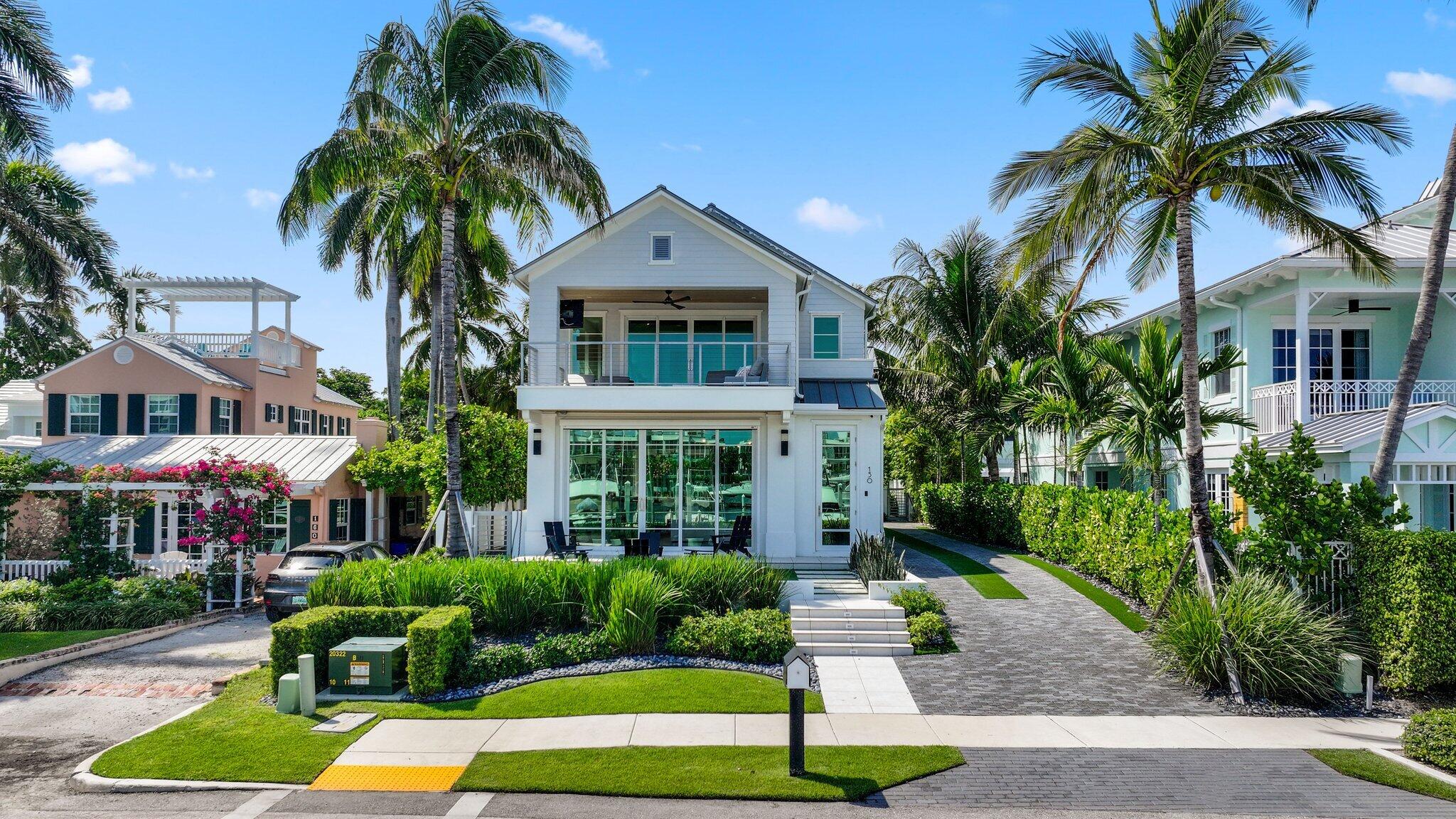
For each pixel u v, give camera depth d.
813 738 9.64
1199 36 12.86
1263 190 13.36
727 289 20.64
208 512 19.33
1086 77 14.05
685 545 19.75
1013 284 16.66
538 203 19.58
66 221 25.09
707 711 10.54
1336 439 17.19
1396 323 20.64
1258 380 20.44
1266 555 12.63
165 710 11.46
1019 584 17.45
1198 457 13.41
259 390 31.33
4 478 19.09
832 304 23.38
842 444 19.91
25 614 16.00
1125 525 16.03
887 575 15.82
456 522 17.84
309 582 16.38
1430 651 10.91
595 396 18.72
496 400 38.50
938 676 11.98
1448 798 8.05
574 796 8.21
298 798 8.22
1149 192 14.56
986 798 8.08
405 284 29.44
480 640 13.34
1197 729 9.99
